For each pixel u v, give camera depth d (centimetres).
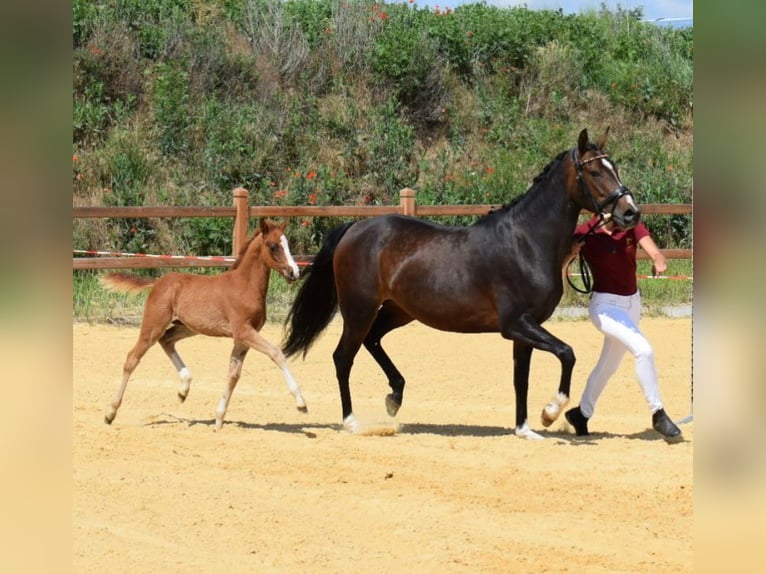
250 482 811
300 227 2331
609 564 614
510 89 3052
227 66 2770
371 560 623
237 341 991
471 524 704
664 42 3481
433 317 1002
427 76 2948
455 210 1914
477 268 981
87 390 1245
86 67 2598
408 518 714
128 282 1016
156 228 2294
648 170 2791
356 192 2541
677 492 775
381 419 1120
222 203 2394
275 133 2630
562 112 3028
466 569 606
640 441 981
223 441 952
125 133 2477
